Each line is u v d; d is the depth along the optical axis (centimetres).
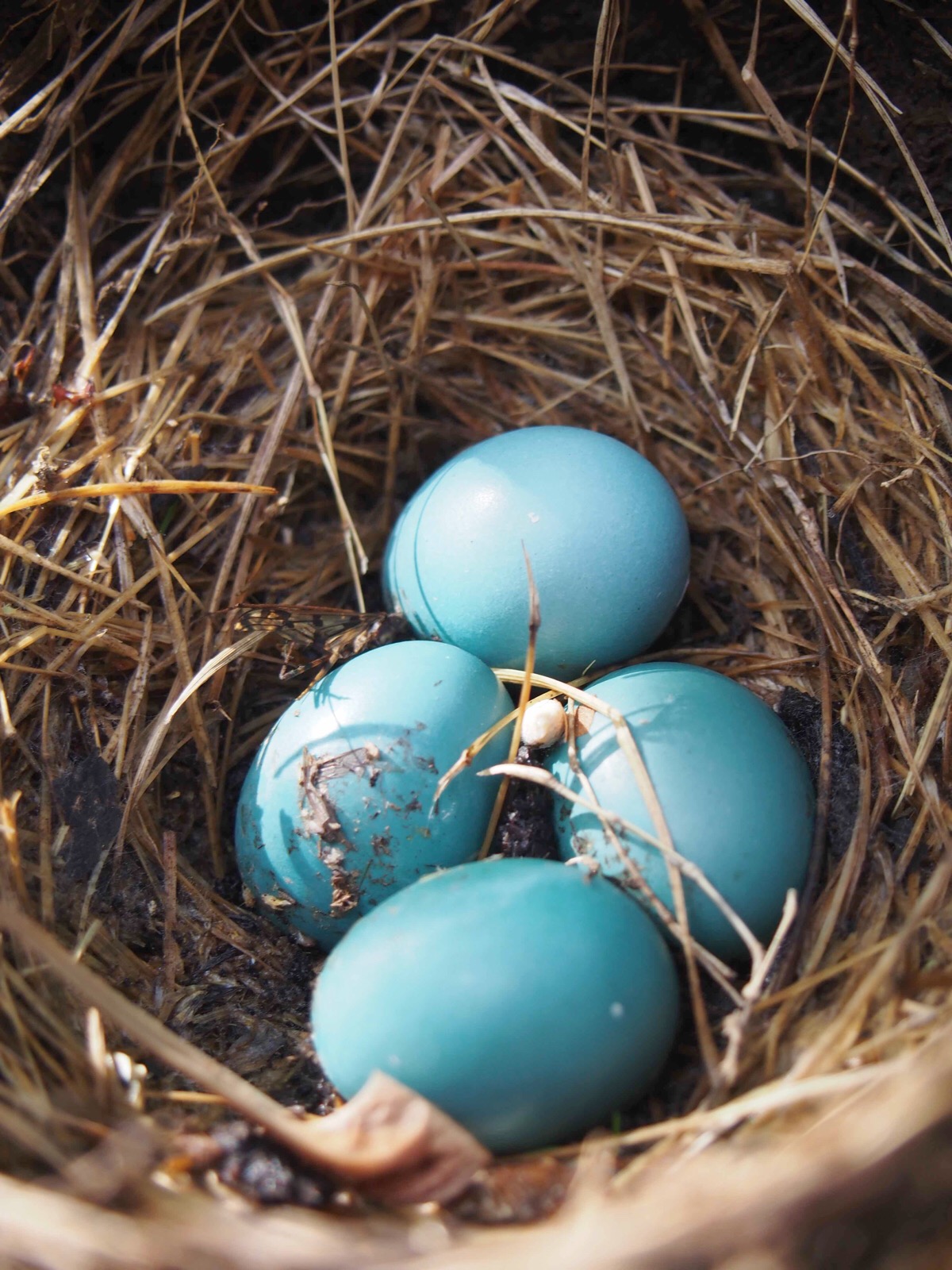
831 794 10
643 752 9
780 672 11
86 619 11
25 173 11
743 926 8
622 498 10
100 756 10
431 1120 7
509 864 8
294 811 9
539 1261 6
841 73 11
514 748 10
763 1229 6
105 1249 6
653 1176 7
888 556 11
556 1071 8
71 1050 8
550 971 8
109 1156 7
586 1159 8
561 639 10
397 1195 7
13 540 11
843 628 11
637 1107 9
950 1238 6
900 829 10
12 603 10
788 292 11
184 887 10
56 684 10
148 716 11
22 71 11
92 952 9
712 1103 8
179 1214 7
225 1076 7
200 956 10
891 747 10
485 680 10
